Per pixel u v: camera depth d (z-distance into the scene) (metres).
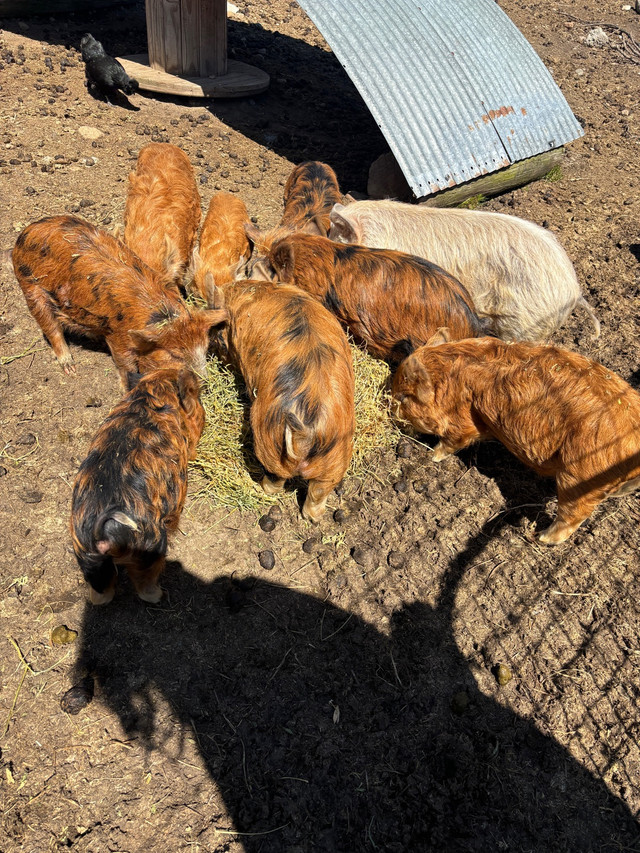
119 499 1.10
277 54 3.84
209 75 3.17
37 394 1.71
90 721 1.16
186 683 1.23
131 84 2.86
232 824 1.07
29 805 1.06
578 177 3.01
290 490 1.57
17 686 1.19
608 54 4.45
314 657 1.29
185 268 1.95
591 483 1.35
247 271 1.94
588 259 2.44
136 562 1.15
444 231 1.95
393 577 1.43
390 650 1.31
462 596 1.41
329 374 1.33
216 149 2.81
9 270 2.05
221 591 1.37
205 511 1.50
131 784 1.10
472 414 1.56
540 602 1.41
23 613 1.29
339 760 1.16
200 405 1.44
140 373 1.56
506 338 1.98
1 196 2.27
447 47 2.58
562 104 2.81
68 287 1.62
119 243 1.70
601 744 1.21
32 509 1.46
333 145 3.05
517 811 1.13
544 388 1.40
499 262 1.88
